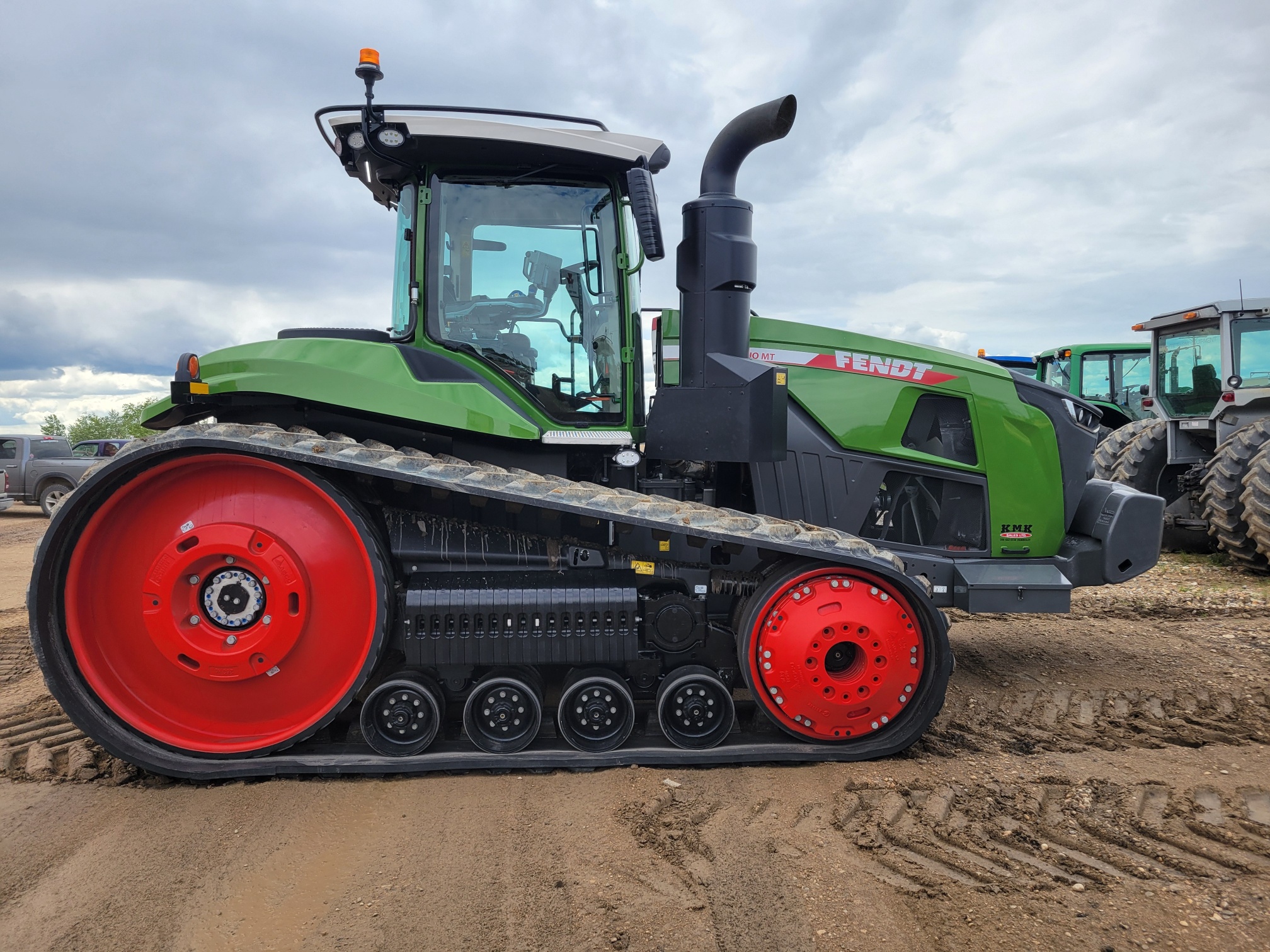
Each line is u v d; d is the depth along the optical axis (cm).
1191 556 816
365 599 317
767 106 327
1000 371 405
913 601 323
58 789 300
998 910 223
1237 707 394
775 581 319
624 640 316
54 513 294
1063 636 530
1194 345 823
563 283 350
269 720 319
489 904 226
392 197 421
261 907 226
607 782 302
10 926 217
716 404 341
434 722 313
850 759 321
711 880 237
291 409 340
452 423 322
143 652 314
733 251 347
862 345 400
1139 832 268
